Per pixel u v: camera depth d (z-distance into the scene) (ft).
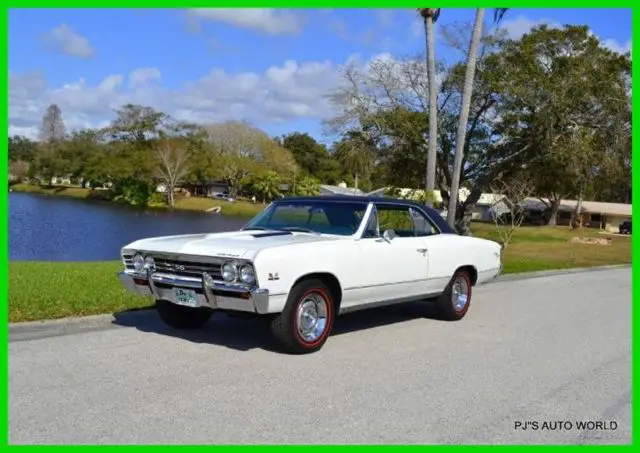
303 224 27.48
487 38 96.27
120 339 24.52
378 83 101.09
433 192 65.77
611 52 100.68
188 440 15.05
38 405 16.97
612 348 27.32
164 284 23.61
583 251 122.42
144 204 307.78
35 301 28.68
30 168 386.32
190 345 24.06
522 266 68.49
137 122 336.70
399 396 19.10
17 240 128.57
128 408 16.97
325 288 23.94
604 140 98.89
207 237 25.08
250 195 349.41
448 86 99.60
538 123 94.38
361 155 103.65
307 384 19.77
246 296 21.47
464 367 22.88
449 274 30.66
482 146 103.55
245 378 20.08
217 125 336.49
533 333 29.91
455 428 16.72
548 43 98.58
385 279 26.58
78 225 173.06
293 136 402.52
